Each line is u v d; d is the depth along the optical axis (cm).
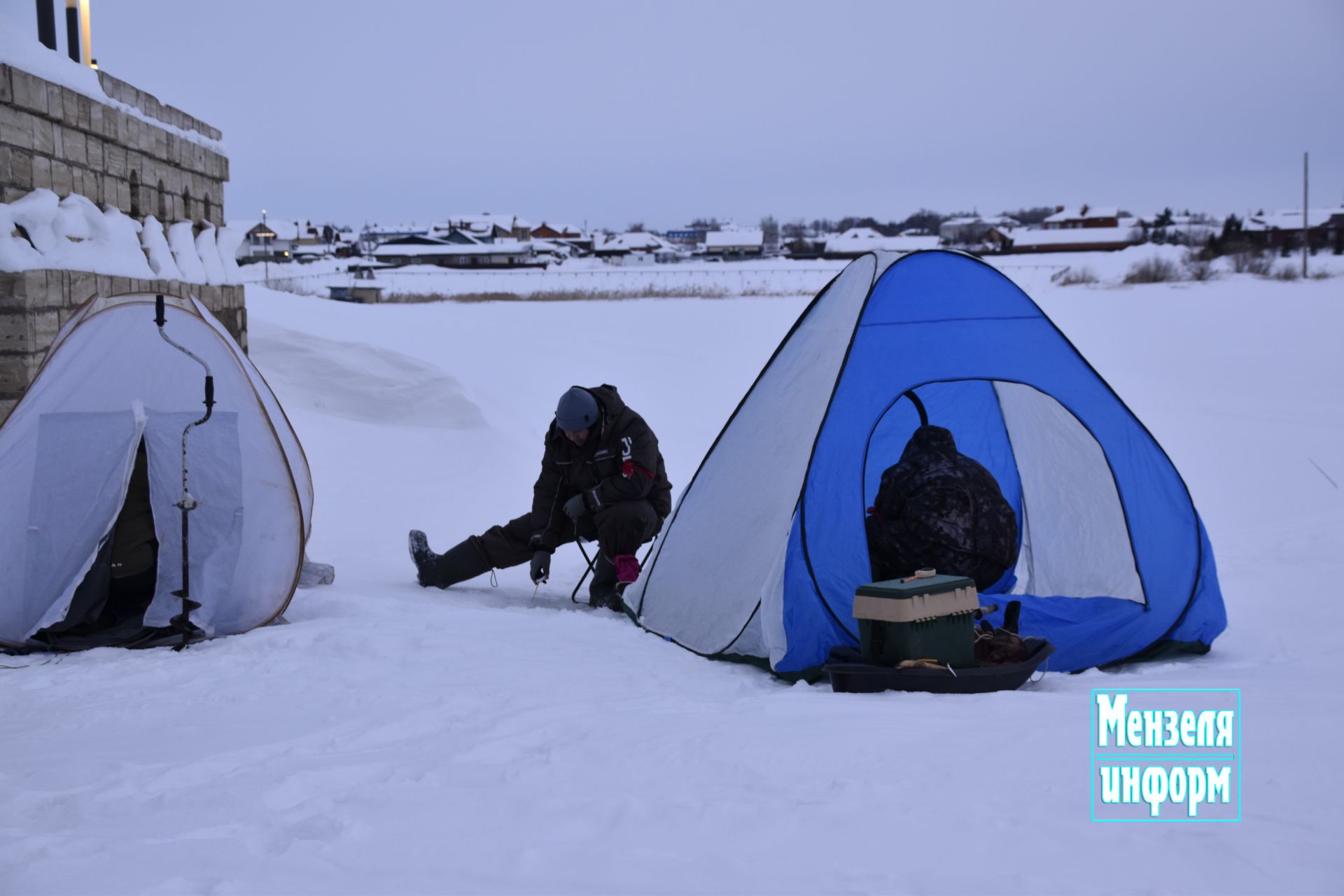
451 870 224
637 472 601
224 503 509
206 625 490
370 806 262
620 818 251
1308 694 364
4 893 213
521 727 342
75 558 480
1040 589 561
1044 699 371
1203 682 402
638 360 2156
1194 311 3145
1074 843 231
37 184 670
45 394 496
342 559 718
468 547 632
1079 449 542
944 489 500
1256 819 244
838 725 332
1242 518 884
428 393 1252
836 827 243
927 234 12019
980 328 506
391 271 8275
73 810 263
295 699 379
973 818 245
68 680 409
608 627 532
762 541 486
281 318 1789
